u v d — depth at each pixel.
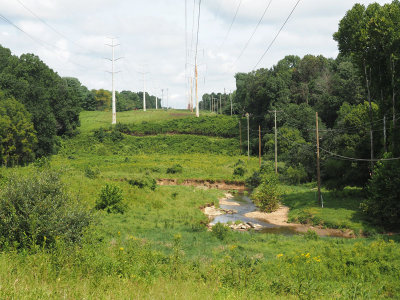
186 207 32.25
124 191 33.47
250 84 90.50
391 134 29.91
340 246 18.50
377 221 26.77
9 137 55.66
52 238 10.51
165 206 31.55
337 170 38.78
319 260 15.16
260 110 90.06
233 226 28.34
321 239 22.48
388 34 30.75
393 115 29.25
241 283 10.45
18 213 10.73
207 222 28.77
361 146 37.59
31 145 60.84
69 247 9.98
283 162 61.28
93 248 10.91
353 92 65.31
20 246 10.21
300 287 10.70
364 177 37.75
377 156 34.75
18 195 10.92
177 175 54.44
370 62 33.25
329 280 13.56
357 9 33.69
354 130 42.47
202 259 15.05
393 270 14.47
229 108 131.38
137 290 7.70
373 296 11.65
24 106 64.50
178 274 10.80
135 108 187.50
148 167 58.19
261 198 35.78
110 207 27.05
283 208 36.34
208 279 10.59
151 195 34.41
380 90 33.03
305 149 50.25
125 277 8.73
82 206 12.39
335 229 27.27
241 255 17.16
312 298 10.16
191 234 22.30
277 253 17.94
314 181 48.78
